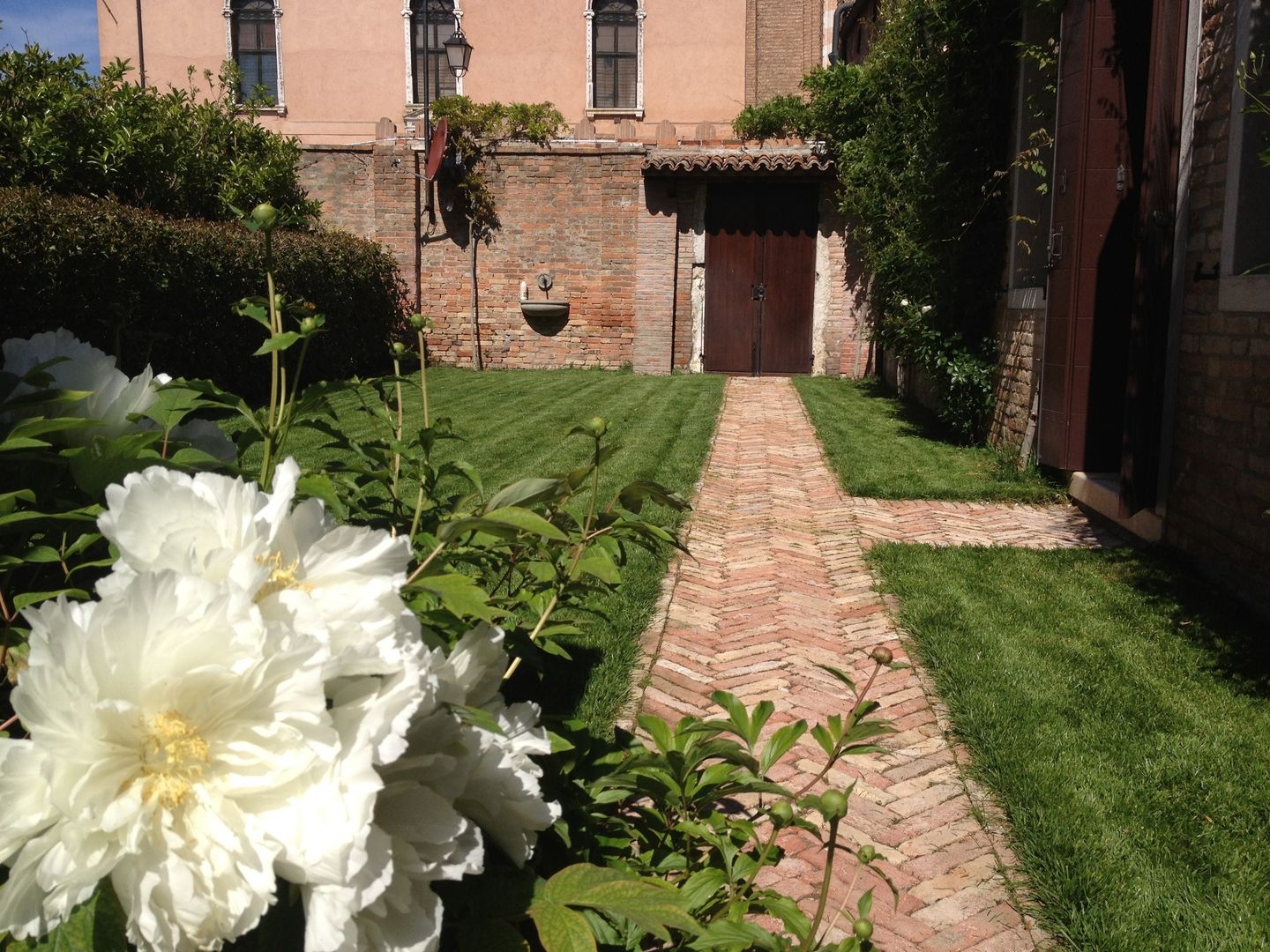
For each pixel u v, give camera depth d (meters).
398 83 20.05
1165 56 5.09
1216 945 2.18
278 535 0.98
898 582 4.81
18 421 1.23
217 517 0.94
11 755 0.76
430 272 14.59
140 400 1.29
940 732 3.32
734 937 1.21
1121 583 4.83
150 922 0.76
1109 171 6.34
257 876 0.78
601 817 1.54
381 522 1.69
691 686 3.62
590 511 1.55
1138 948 2.17
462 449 7.70
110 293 7.71
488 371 14.41
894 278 10.60
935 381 9.32
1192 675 3.68
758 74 19.84
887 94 10.94
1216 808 2.74
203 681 0.80
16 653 1.05
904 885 2.47
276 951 0.87
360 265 12.62
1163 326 5.30
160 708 0.80
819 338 14.29
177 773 0.79
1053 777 2.91
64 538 1.20
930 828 2.74
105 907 0.81
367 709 0.86
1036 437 7.27
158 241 8.28
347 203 14.38
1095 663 3.79
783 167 13.40
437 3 19.95
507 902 1.06
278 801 0.81
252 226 1.42
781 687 3.65
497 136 14.35
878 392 12.33
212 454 1.34
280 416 1.45
